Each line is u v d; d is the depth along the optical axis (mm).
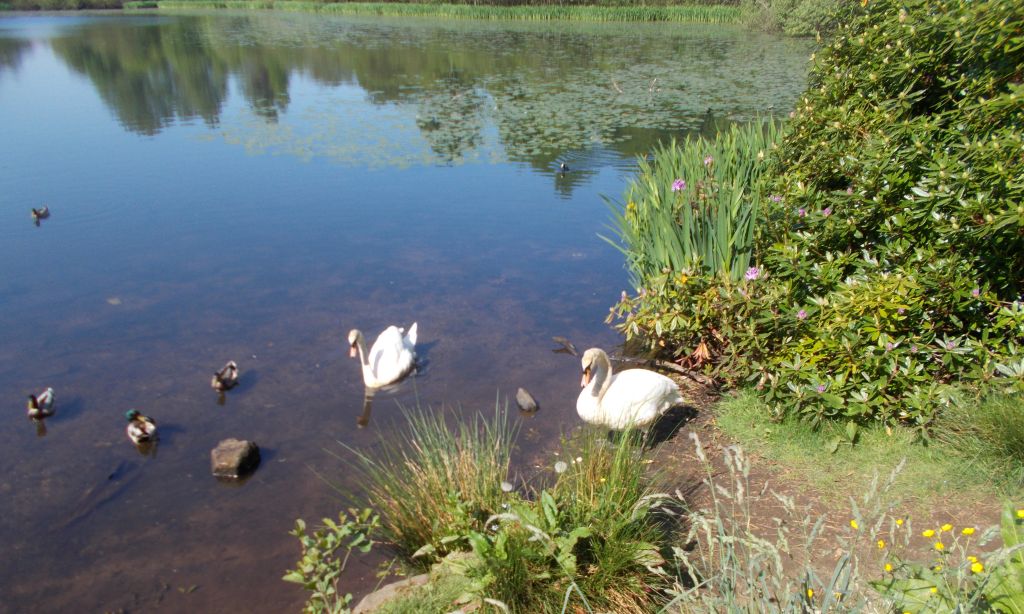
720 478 5387
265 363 7754
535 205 12766
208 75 28375
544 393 7113
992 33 5938
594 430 5918
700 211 7391
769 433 5809
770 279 6660
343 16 57438
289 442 6406
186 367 7652
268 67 30312
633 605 3893
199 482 5875
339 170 14945
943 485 4840
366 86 25516
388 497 5328
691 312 6836
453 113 20500
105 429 6602
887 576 3570
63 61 32375
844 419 5641
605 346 8047
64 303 9070
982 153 5379
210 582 4816
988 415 4934
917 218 5785
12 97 23609
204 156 16109
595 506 4238
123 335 8289
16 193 13469
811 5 35438
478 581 3850
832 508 4812
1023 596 3117
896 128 6277
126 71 29438
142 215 12352
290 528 5320
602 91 23453
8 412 6844
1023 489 4660
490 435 5145
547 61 30797
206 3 73250
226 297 9266
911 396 5297
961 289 5297
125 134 18328
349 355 7938
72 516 5500
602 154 15914
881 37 7273
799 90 22828
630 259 8484
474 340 8203
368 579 4723
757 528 4664
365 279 9805
